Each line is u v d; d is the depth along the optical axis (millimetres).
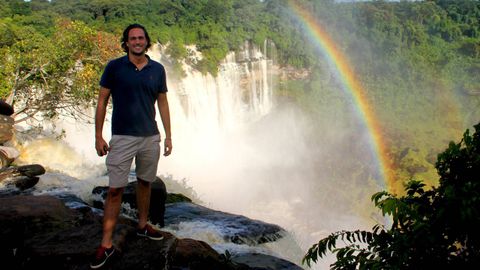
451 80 65562
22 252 4219
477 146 2822
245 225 8750
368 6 86250
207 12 60750
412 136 47000
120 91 3953
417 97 63781
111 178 4023
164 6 61875
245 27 62156
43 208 5238
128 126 3988
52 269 4008
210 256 5176
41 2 61656
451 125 56938
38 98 18828
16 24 38219
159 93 4188
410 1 93000
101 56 18906
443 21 85188
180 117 47531
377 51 76000
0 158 13188
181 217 9156
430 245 2799
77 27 18156
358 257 3199
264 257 6676
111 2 58875
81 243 4242
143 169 4277
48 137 18969
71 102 18703
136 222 6348
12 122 14656
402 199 3033
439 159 2922
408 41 79250
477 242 2713
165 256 4266
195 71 51812
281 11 76750
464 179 2781
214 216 9266
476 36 83438
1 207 5090
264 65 63188
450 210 2680
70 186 9992
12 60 16797
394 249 2900
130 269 3990
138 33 3875
